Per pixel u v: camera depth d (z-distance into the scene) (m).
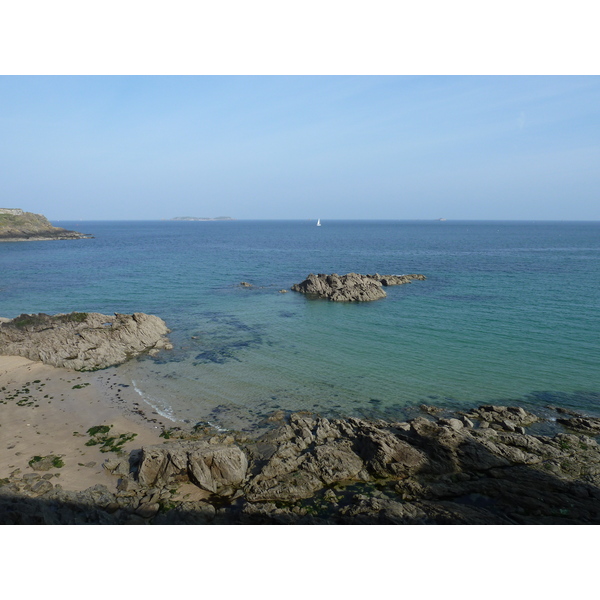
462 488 19.67
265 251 144.62
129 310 56.31
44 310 55.97
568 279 78.44
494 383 32.03
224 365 36.44
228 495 19.78
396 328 47.12
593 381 32.16
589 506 18.12
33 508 17.11
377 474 21.17
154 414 27.83
